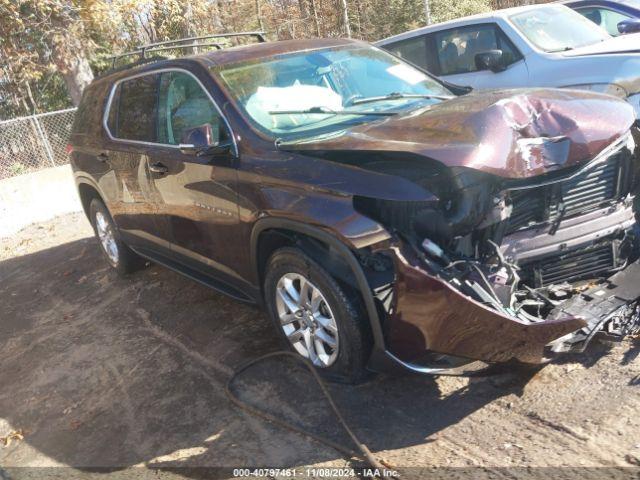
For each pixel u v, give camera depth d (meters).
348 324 3.44
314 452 3.24
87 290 6.39
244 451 3.35
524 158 3.24
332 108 4.31
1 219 9.71
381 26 24.73
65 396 4.36
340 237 3.25
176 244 4.96
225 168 4.04
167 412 3.87
